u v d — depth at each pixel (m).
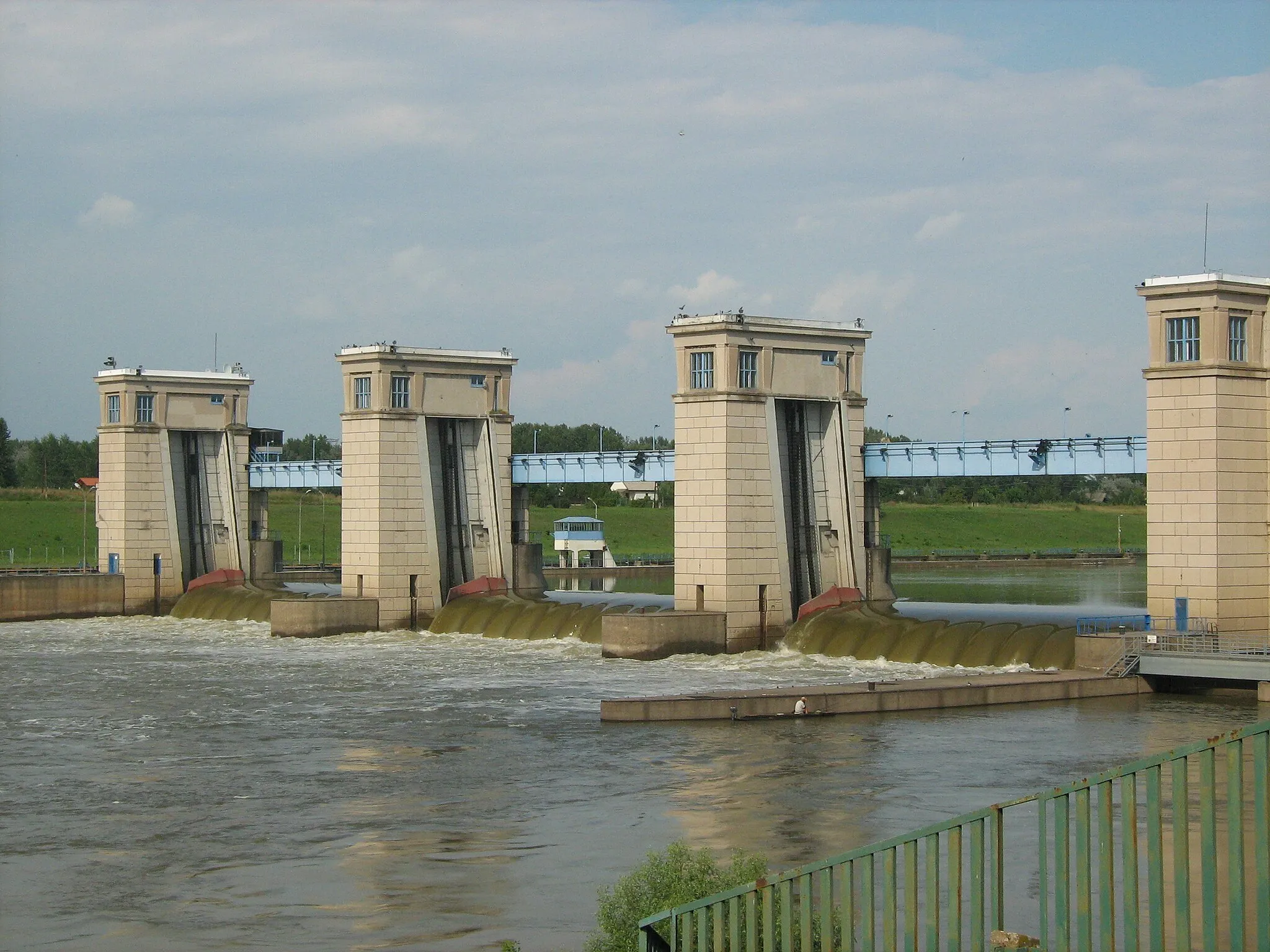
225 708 98.50
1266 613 102.12
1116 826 62.38
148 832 66.81
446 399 149.12
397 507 145.62
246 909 55.84
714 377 121.38
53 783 76.31
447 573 150.12
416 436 146.62
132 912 55.75
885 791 70.69
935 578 191.00
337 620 141.62
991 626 110.31
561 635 132.12
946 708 91.62
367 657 124.88
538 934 52.47
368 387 146.38
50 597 164.38
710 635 119.12
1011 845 61.03
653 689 102.56
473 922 53.88
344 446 148.00
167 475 171.62
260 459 184.12
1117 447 115.69
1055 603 147.38
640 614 118.75
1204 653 94.38
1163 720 87.38
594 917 54.09
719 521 120.50
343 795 72.88
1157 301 102.44
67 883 59.41
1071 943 47.66
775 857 60.56
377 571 144.50
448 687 105.88
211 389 173.88
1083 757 77.38
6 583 162.38
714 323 120.81
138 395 170.00
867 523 130.12
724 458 120.06
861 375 129.75
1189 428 100.88
